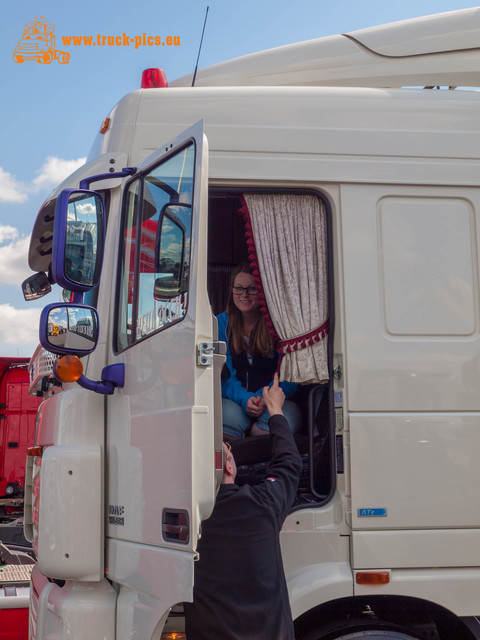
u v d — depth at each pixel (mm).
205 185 2580
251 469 3420
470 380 3213
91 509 2957
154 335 2773
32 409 12953
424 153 3336
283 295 3301
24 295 4531
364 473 3100
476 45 3801
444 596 3068
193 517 2400
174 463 2537
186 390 2510
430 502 3111
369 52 3840
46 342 2777
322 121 3316
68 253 2787
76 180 3271
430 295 3254
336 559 3096
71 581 3033
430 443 3145
